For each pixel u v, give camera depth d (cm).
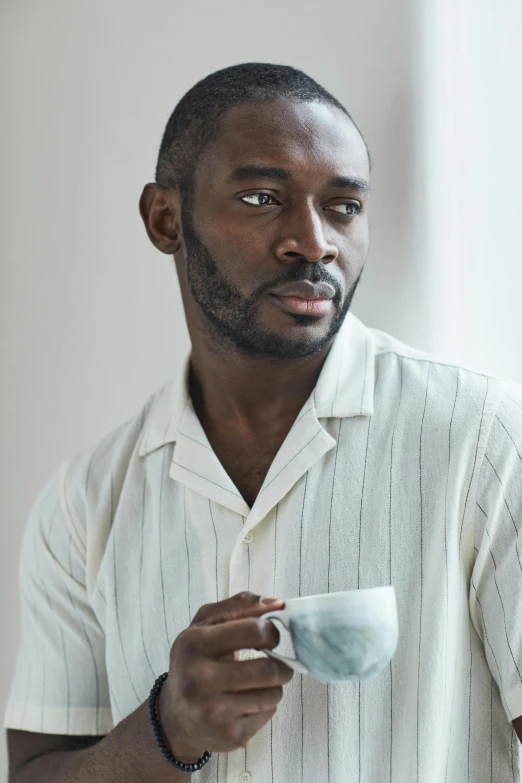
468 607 130
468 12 178
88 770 135
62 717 160
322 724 127
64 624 161
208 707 108
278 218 131
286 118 131
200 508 141
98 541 154
